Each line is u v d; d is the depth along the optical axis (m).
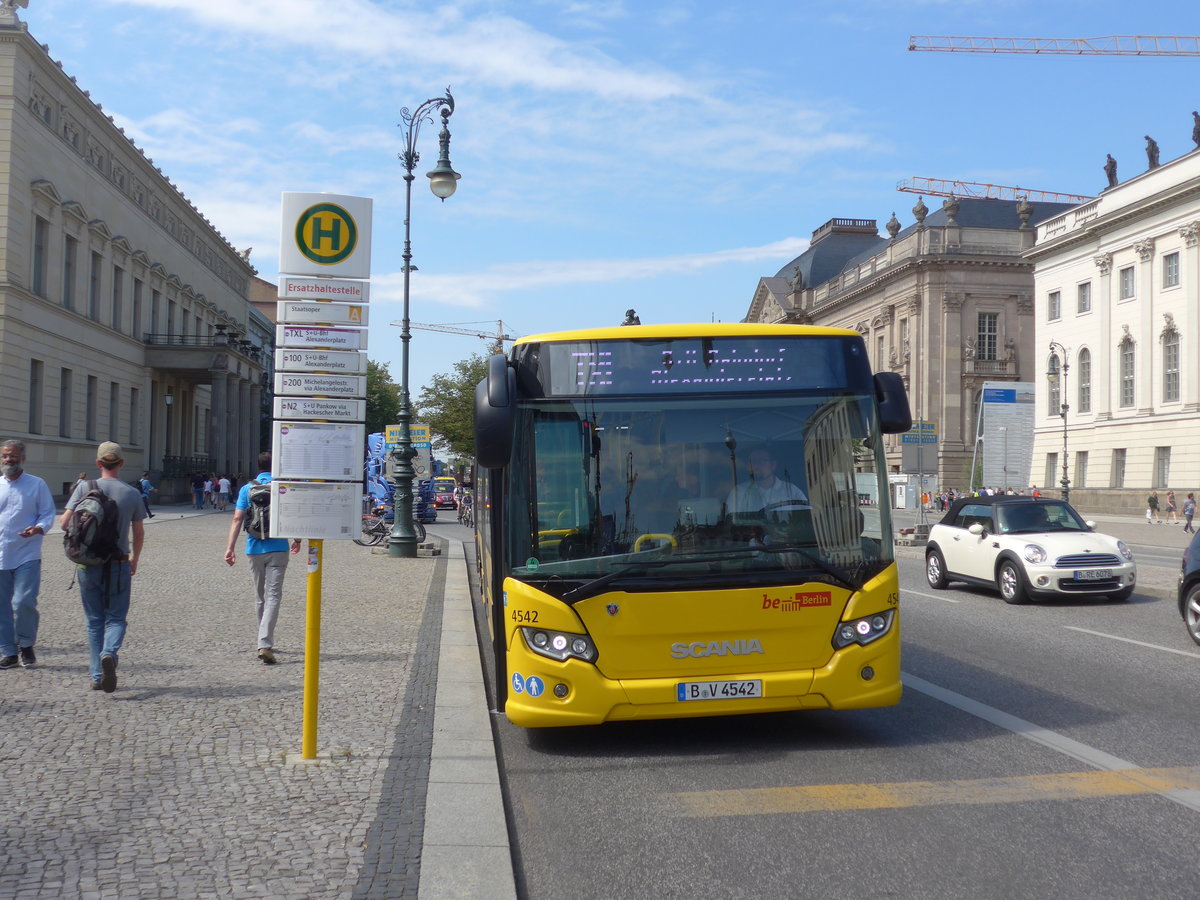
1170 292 55.41
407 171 23.77
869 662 6.77
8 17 44.59
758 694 6.62
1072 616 14.16
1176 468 54.34
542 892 4.58
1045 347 66.69
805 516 6.85
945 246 79.69
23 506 9.16
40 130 47.59
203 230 76.12
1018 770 6.34
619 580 6.62
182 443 72.38
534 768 6.69
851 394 7.12
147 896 4.23
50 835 4.93
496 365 6.65
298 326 6.48
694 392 6.96
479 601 16.09
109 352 56.53
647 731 7.62
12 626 9.16
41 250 48.97
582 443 6.86
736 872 4.77
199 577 17.30
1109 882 4.54
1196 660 10.38
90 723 7.14
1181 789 5.89
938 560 17.97
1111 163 64.06
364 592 16.20
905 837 5.17
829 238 109.69
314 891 4.30
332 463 6.45
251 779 5.89
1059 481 64.56
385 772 6.07
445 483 77.94
